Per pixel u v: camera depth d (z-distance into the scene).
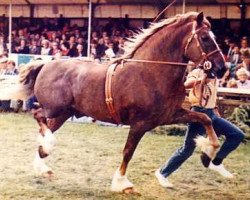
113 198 5.84
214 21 15.80
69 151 8.42
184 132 10.28
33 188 6.17
